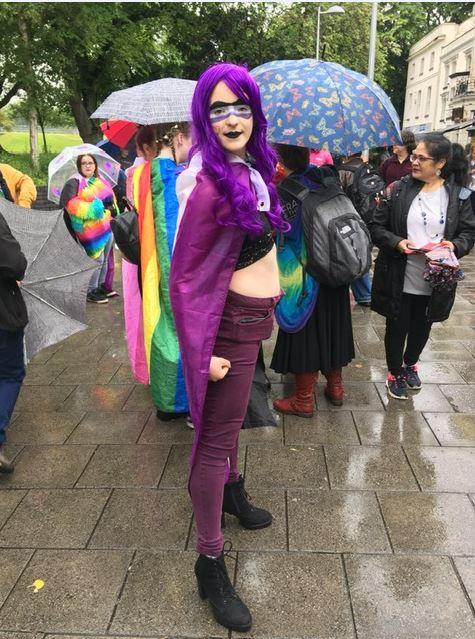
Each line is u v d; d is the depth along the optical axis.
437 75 39.19
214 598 2.10
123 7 17.36
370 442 3.33
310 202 3.22
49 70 15.48
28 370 4.55
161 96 3.17
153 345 3.26
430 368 4.41
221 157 1.77
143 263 3.23
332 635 2.04
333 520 2.65
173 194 3.14
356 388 4.08
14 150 28.02
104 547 2.50
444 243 3.40
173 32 19.48
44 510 2.77
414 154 3.46
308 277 3.37
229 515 2.71
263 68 3.40
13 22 13.20
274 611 2.15
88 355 4.87
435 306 3.53
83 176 6.26
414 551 2.44
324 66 3.21
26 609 2.18
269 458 3.18
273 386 4.16
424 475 2.99
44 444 3.39
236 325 1.95
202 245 1.80
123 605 2.19
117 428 3.57
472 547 2.46
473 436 3.39
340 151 2.99
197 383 1.87
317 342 3.47
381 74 23.31
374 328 5.41
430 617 2.10
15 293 2.93
